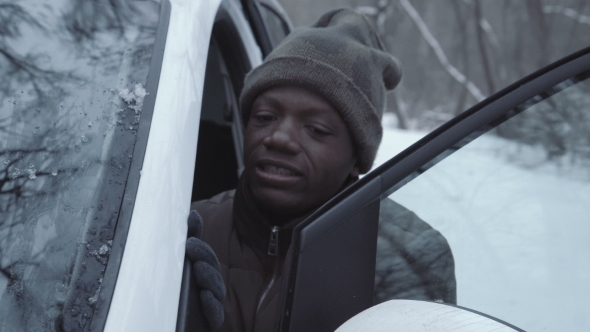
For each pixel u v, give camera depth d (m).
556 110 1.27
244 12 2.21
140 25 1.35
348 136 1.64
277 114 1.61
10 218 1.11
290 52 1.61
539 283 1.19
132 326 1.00
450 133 1.21
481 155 1.23
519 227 1.21
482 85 25.14
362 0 16.12
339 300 1.12
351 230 1.13
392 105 18.59
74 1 1.33
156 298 1.05
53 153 1.16
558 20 22.42
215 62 2.16
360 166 1.72
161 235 1.10
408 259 1.17
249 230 1.62
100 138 1.17
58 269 1.06
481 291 1.19
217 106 2.19
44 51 1.25
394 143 4.93
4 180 1.13
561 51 22.53
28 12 1.28
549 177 1.25
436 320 1.02
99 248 1.07
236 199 1.67
